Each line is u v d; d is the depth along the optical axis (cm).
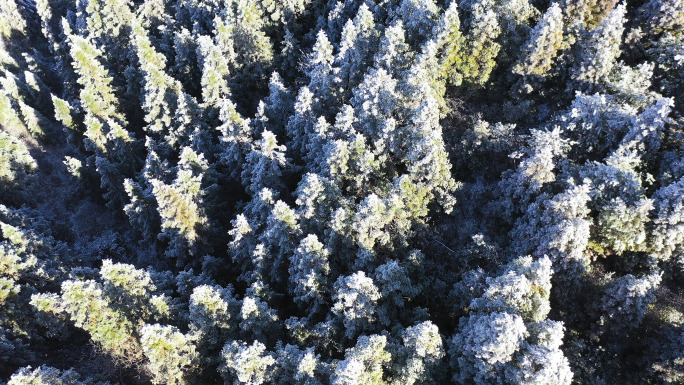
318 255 3456
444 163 3728
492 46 4372
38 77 7956
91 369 3947
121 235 5909
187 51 6581
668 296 3281
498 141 4081
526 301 2842
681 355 2848
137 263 5422
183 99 5388
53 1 9694
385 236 3528
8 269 4288
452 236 3938
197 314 3381
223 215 5144
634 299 3008
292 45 6169
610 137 3712
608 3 4369
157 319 3638
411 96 4200
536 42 4144
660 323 3158
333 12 6009
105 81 6244
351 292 3130
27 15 10169
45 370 3391
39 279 4450
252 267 4272
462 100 4719
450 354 2978
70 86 7850
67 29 7588
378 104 4166
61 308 3869
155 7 7919
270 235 3794
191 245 4534
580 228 3030
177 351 3234
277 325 3566
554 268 3222
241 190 5434
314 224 3834
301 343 3322
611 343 3192
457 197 4138
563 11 4456
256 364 2955
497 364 2627
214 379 3572
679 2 4019
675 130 3628
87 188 6372
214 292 3422
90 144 6028
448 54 4416
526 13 4634
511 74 4578
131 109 6962
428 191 3775
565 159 3662
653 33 4297
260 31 6309
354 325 3184
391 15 5447
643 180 3531
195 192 4544
